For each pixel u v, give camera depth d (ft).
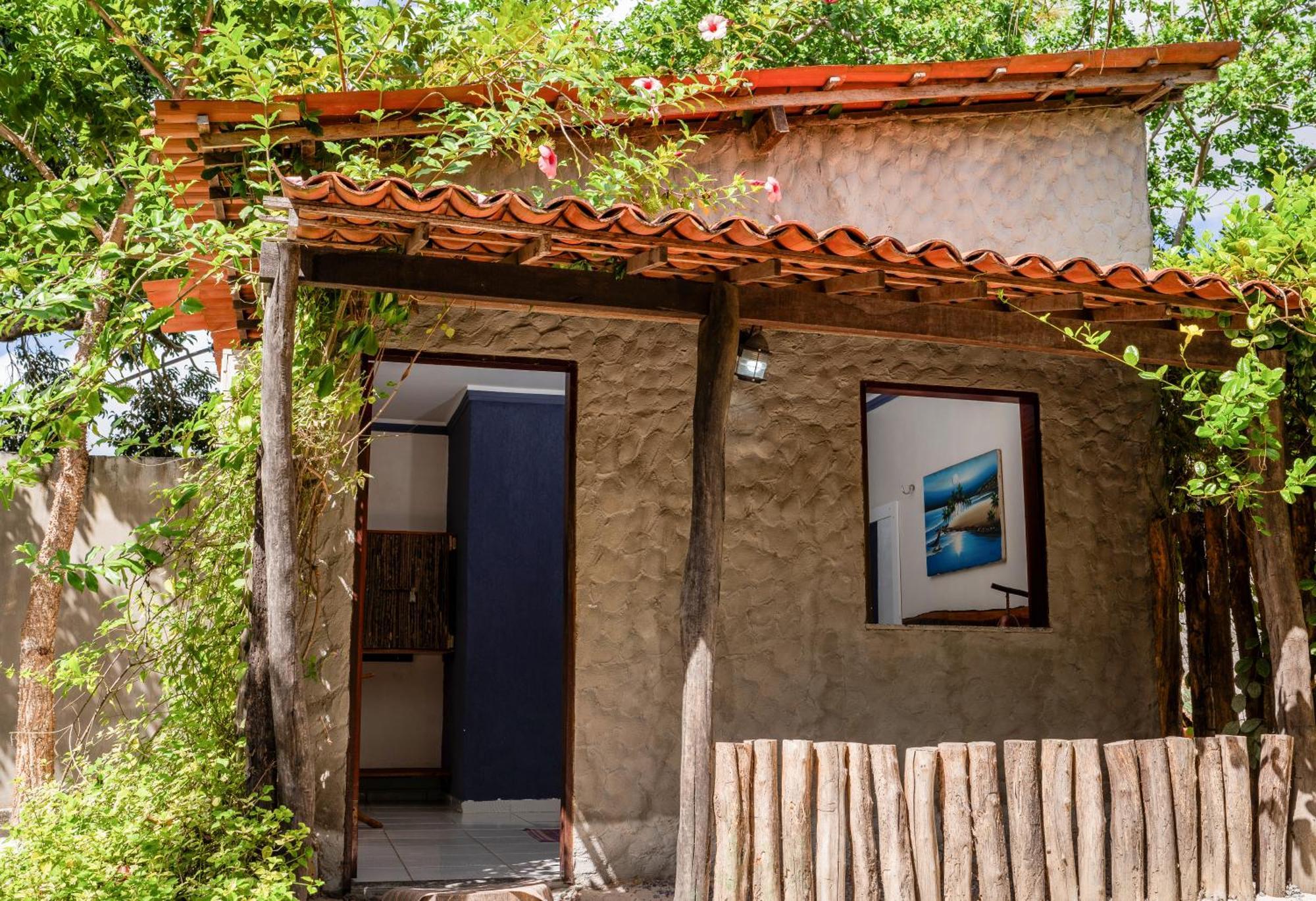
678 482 21.25
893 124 24.03
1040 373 24.02
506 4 20.79
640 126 21.57
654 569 20.88
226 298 19.38
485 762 30.71
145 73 32.19
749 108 21.95
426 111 18.93
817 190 23.17
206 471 18.94
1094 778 16.43
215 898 12.81
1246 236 19.40
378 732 34.68
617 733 20.24
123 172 18.21
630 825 20.07
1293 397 19.88
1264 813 17.95
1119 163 25.89
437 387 32.73
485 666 31.19
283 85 20.15
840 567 22.06
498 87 19.42
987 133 24.84
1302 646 18.38
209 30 21.38
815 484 22.18
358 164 17.87
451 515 35.47
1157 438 24.38
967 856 15.42
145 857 13.74
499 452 32.60
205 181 18.70
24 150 29.81
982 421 32.86
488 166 20.61
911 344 23.25
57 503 25.31
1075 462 23.93
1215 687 21.99
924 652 22.31
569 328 21.11
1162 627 23.48
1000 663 22.75
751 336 19.84
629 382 21.26
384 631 33.40
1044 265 15.66
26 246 16.67
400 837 25.20
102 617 26.16
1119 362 24.48
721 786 14.97
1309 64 47.75
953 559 34.19
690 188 20.52
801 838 14.94
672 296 16.40
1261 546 18.79
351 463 19.48
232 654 17.34
